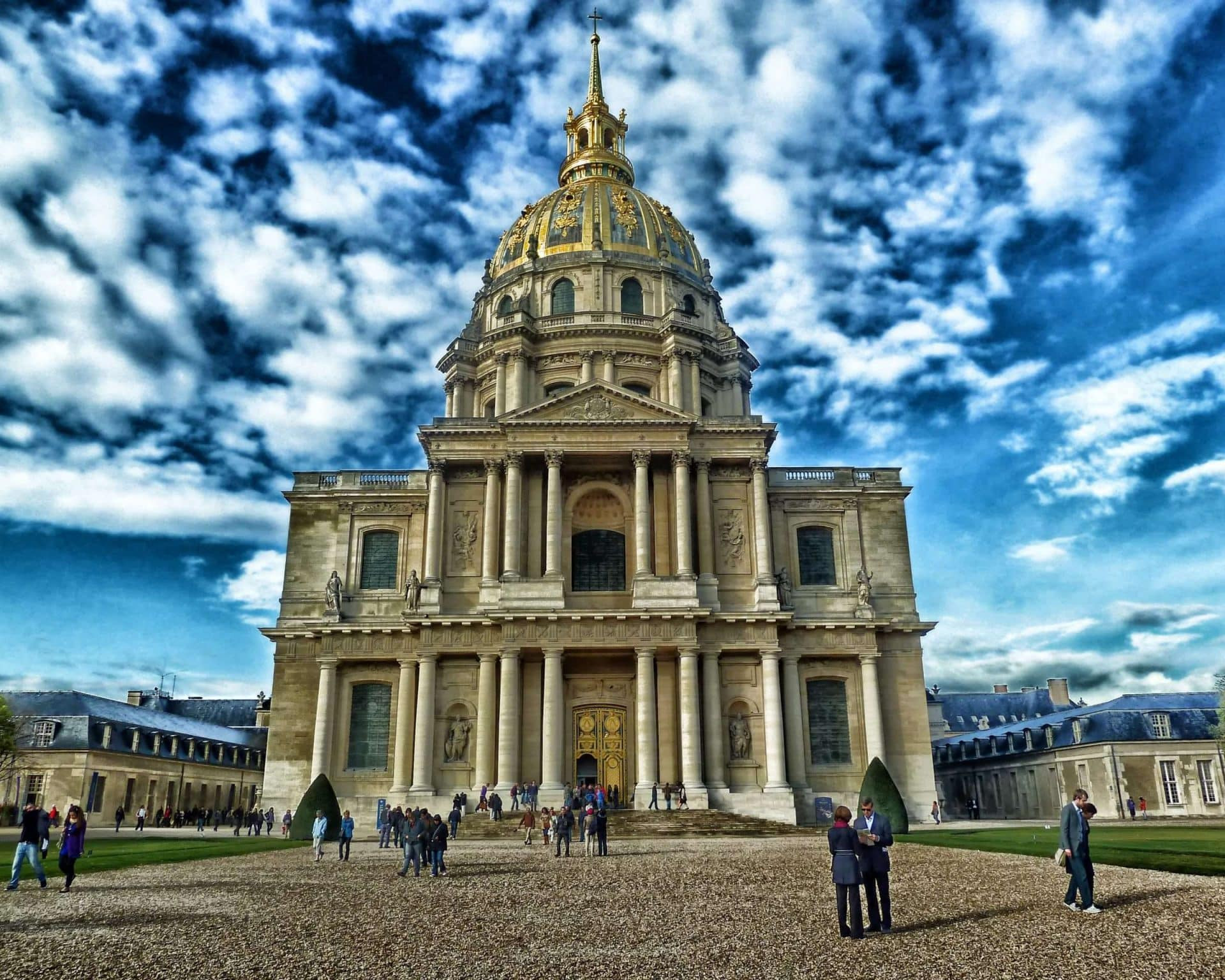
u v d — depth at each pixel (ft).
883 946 58.59
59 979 51.78
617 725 217.15
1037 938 59.06
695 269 316.60
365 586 233.35
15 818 240.53
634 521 228.22
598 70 371.15
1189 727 242.17
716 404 290.97
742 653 214.90
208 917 73.20
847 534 234.99
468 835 170.19
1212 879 82.79
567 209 310.24
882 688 224.53
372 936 64.54
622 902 79.61
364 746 219.00
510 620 207.72
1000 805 303.27
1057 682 398.42
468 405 290.97
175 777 292.61
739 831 171.42
